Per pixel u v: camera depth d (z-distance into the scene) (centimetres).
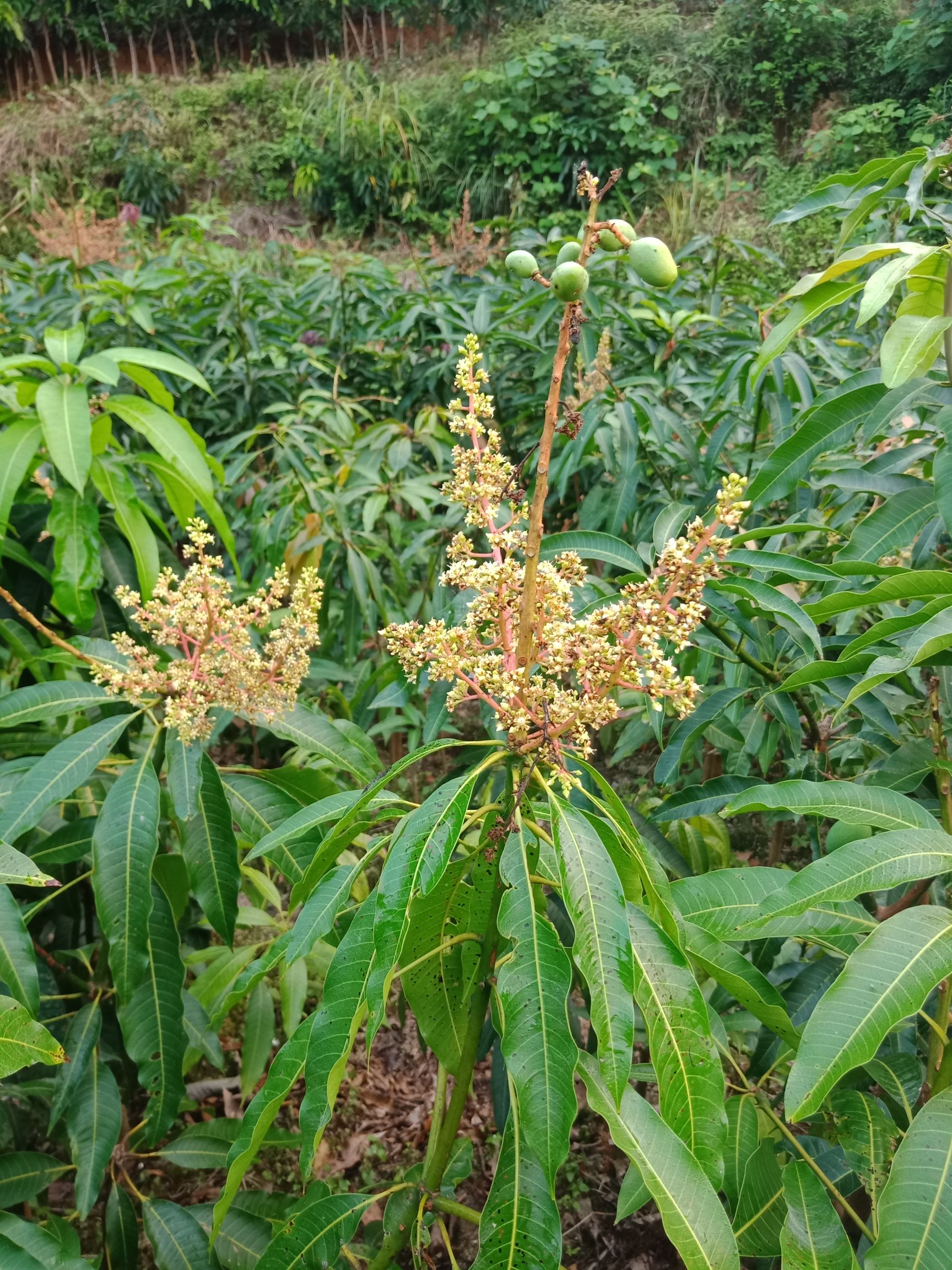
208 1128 183
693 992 100
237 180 1293
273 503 314
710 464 235
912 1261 91
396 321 431
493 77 1132
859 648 122
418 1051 271
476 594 144
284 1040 268
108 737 146
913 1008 92
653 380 256
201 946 237
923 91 1006
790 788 114
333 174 1196
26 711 148
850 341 332
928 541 169
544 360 317
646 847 105
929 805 150
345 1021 96
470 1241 216
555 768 102
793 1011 150
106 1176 222
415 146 1169
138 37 1523
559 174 1108
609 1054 85
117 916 134
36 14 1430
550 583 104
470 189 1129
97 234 555
